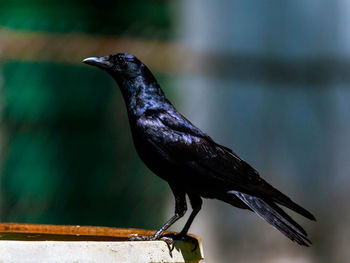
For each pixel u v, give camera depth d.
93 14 12.95
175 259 5.73
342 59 13.60
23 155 12.41
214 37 14.57
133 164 12.96
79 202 12.62
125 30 13.14
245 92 14.17
